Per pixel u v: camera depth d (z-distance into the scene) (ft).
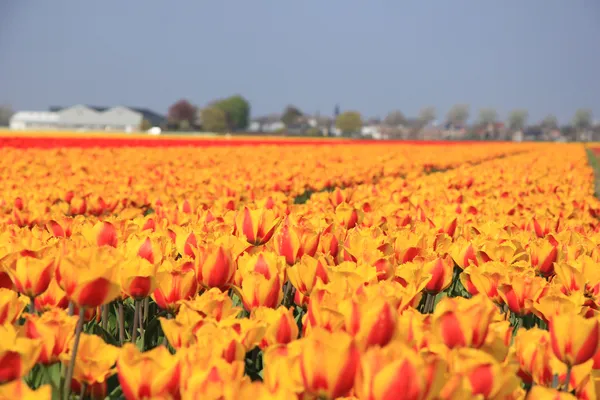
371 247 14.94
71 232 18.52
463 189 43.70
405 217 21.89
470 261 14.65
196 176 51.11
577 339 8.26
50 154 85.76
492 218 25.21
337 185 54.49
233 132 535.60
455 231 20.43
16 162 65.72
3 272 11.66
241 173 55.52
